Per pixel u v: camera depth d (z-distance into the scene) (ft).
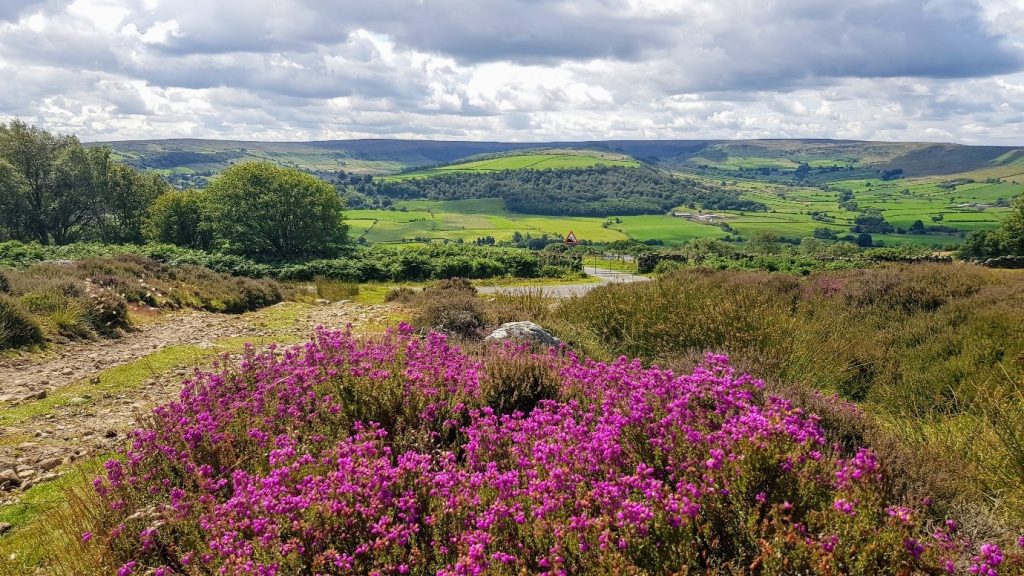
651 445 11.71
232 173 200.54
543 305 42.96
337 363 18.47
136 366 31.60
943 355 26.71
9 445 19.63
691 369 22.11
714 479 10.02
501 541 9.50
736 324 27.17
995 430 16.38
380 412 15.38
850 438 16.14
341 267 114.21
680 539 8.92
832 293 43.70
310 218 199.11
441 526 10.25
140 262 76.54
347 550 9.66
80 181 215.10
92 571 10.68
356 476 10.69
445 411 15.96
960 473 13.83
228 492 12.63
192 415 16.19
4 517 14.55
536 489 10.06
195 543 10.67
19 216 204.03
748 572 8.80
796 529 8.82
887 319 35.50
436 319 38.50
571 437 12.19
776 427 10.59
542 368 18.63
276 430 15.19
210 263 112.57
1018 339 25.02
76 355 35.35
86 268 64.64
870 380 26.04
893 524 8.86
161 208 211.41
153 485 12.97
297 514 10.03
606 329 32.58
